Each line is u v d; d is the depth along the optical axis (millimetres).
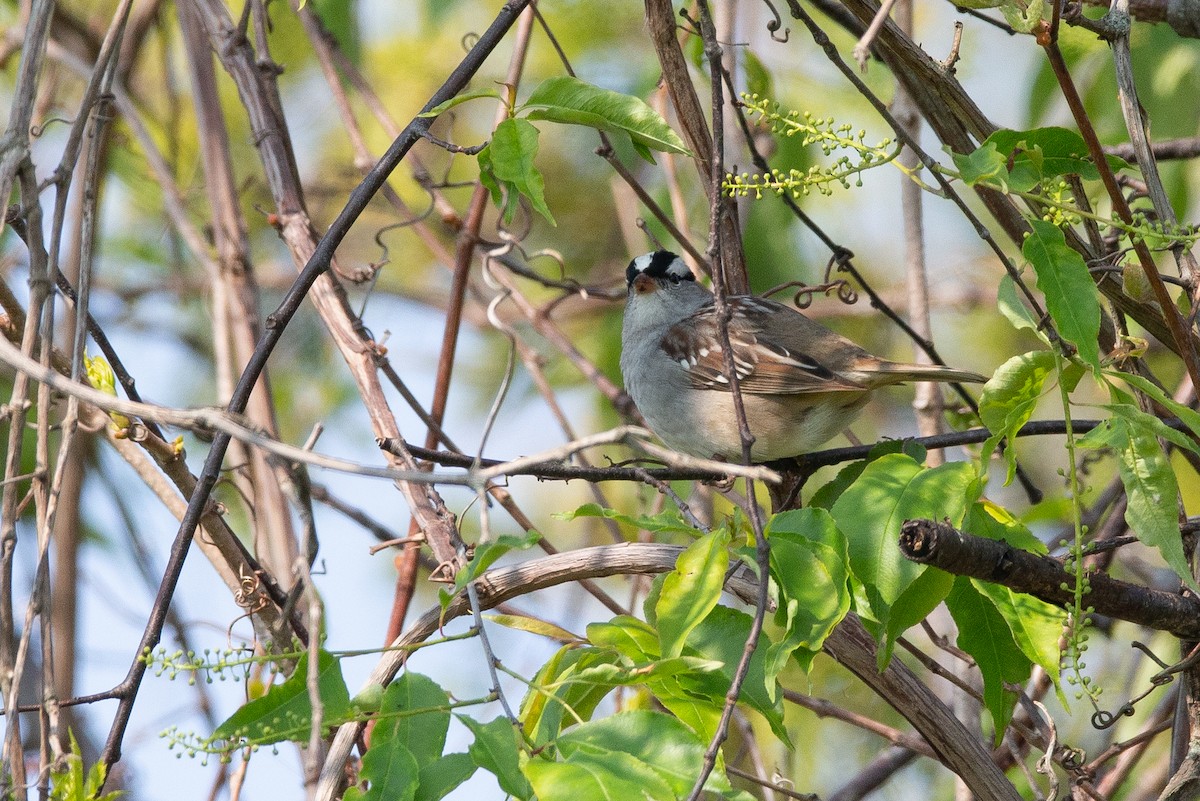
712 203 5027
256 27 7977
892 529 4820
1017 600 4902
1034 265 4734
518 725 4195
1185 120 8469
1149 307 6176
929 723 5719
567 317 11922
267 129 7816
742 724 7453
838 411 8539
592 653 4961
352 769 6332
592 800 3840
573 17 10875
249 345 8188
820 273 11461
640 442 3852
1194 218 8945
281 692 4379
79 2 10641
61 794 4562
